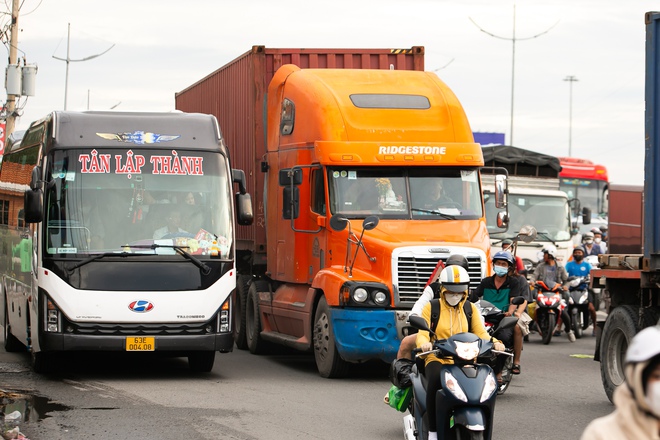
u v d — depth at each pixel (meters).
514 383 19.81
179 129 20.16
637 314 16.77
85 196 19.30
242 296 26.41
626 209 46.94
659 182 16.36
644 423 5.40
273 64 25.09
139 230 19.31
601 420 5.57
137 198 19.48
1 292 25.66
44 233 18.98
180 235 19.44
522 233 23.64
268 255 24.12
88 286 18.88
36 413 15.50
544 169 37.22
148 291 19.03
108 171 19.50
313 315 21.06
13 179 24.08
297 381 19.78
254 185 25.06
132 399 17.00
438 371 11.73
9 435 13.27
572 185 69.19
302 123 21.94
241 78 26.47
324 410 16.14
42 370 20.44
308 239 21.75
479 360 11.73
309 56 25.23
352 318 19.31
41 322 18.84
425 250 19.44
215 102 29.66
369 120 21.20
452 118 21.73
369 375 20.89
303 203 21.66
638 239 46.09
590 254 37.25
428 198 21.06
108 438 13.63
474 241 20.19
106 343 18.84
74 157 19.45
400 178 21.11
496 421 15.52
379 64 25.56
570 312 29.56
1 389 17.98
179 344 19.12
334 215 20.66
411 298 19.33
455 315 12.77
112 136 19.75
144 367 21.81
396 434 14.17
